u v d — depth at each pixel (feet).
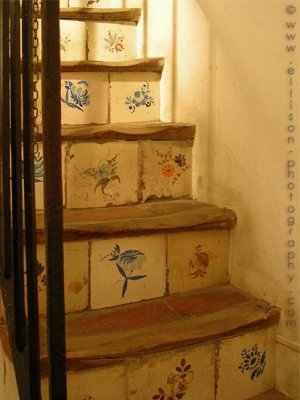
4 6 2.98
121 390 3.11
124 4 6.49
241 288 4.06
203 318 3.51
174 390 3.28
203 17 4.48
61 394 2.02
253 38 3.76
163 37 5.33
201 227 3.94
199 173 4.67
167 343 3.16
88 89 4.93
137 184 4.49
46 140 1.90
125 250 3.74
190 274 4.02
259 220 3.80
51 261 1.95
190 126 4.66
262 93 3.70
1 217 3.51
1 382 3.96
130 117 5.23
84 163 4.24
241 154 4.00
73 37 5.61
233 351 3.47
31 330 2.36
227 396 3.50
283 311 3.60
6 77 3.06
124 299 3.78
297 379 3.50
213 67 4.35
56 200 1.93
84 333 3.26
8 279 3.26
